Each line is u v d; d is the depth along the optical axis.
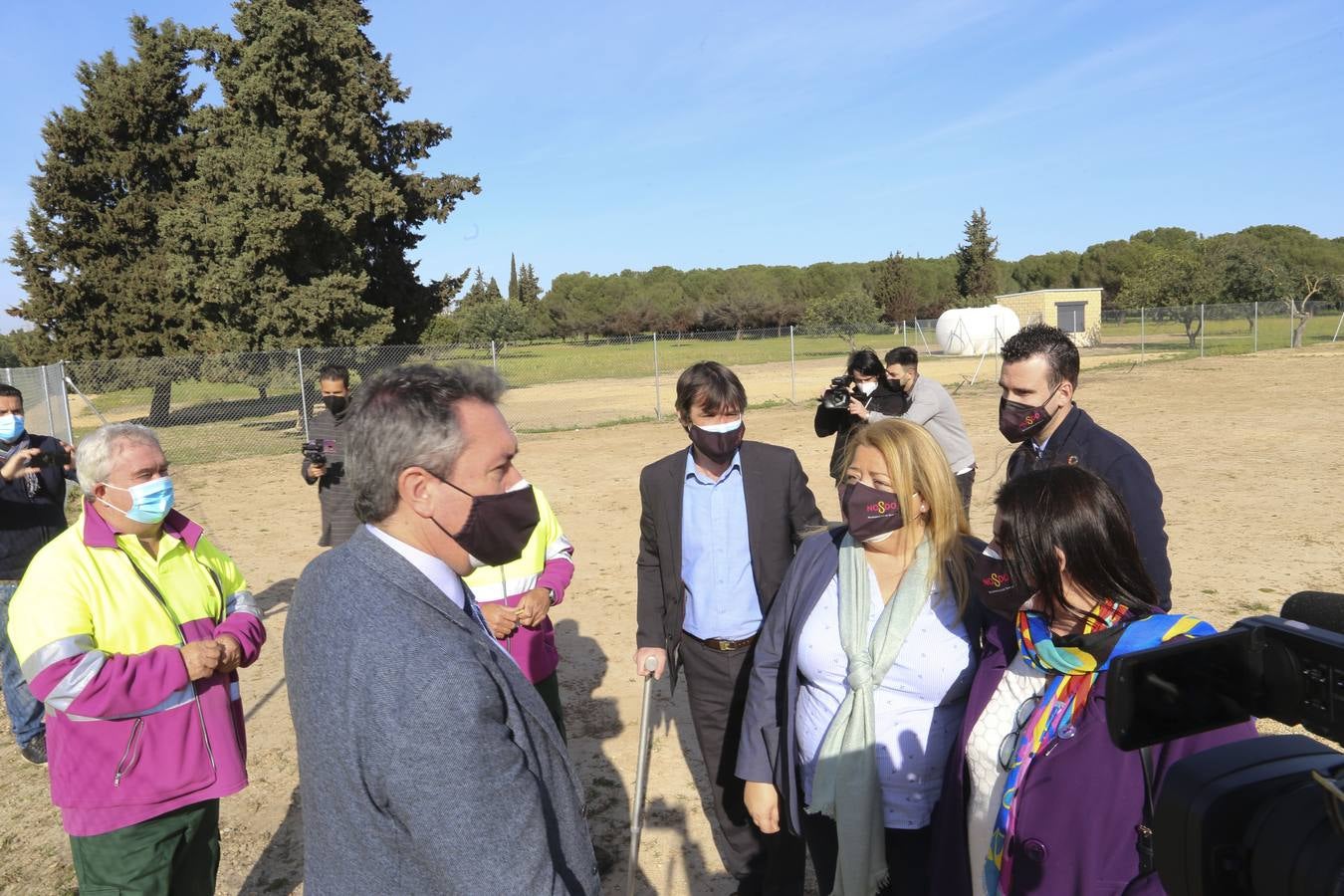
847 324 46.84
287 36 21.53
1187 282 43.69
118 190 26.75
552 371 35.69
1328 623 1.13
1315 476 10.73
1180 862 1.04
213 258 22.47
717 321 73.75
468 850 1.22
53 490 5.05
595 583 7.68
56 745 2.56
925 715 2.24
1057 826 1.69
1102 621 1.72
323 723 1.29
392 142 26.08
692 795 4.18
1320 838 0.90
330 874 1.30
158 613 2.72
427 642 1.30
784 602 2.52
